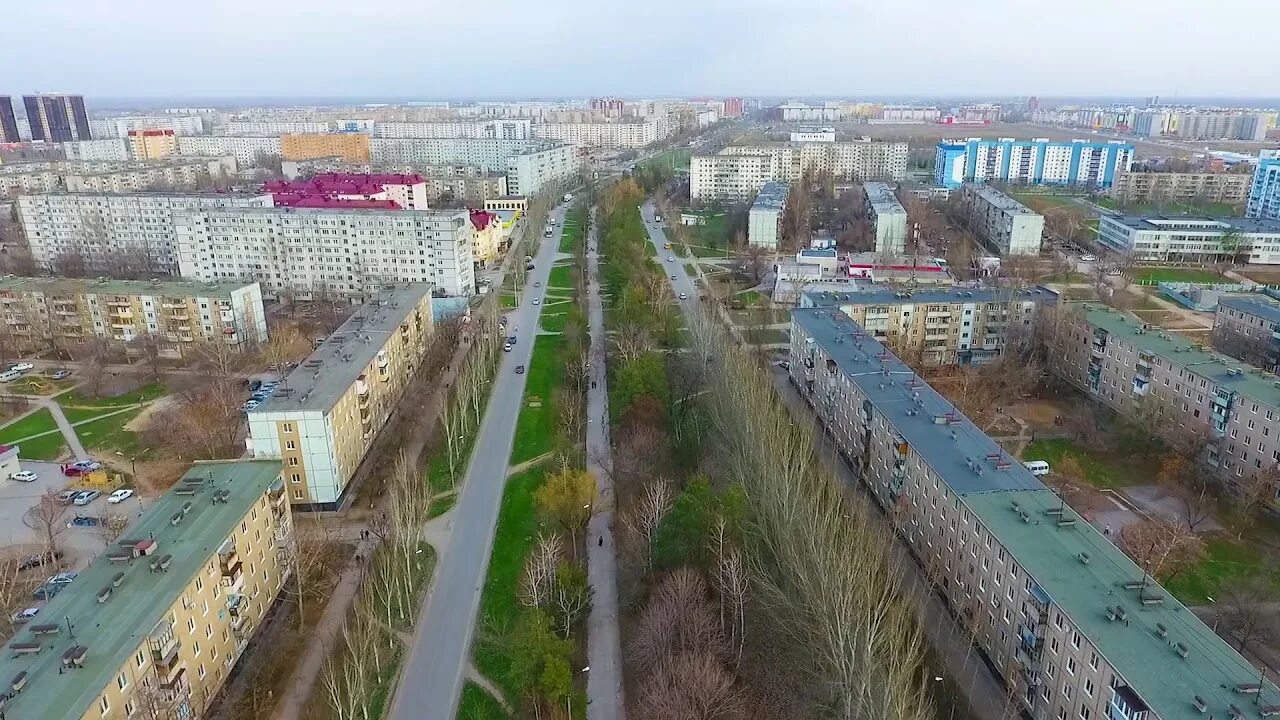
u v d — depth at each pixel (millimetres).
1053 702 80250
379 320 169375
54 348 199625
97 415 165250
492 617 102250
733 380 143625
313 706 88000
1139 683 68250
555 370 189250
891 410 125000
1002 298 185625
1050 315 181375
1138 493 131875
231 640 92188
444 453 146750
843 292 195875
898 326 184250
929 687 89375
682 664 82500
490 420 162000
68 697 68188
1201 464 134750
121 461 145625
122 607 79188
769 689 87750
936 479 105875
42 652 74062
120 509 129250
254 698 88375
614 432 149625
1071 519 93938
